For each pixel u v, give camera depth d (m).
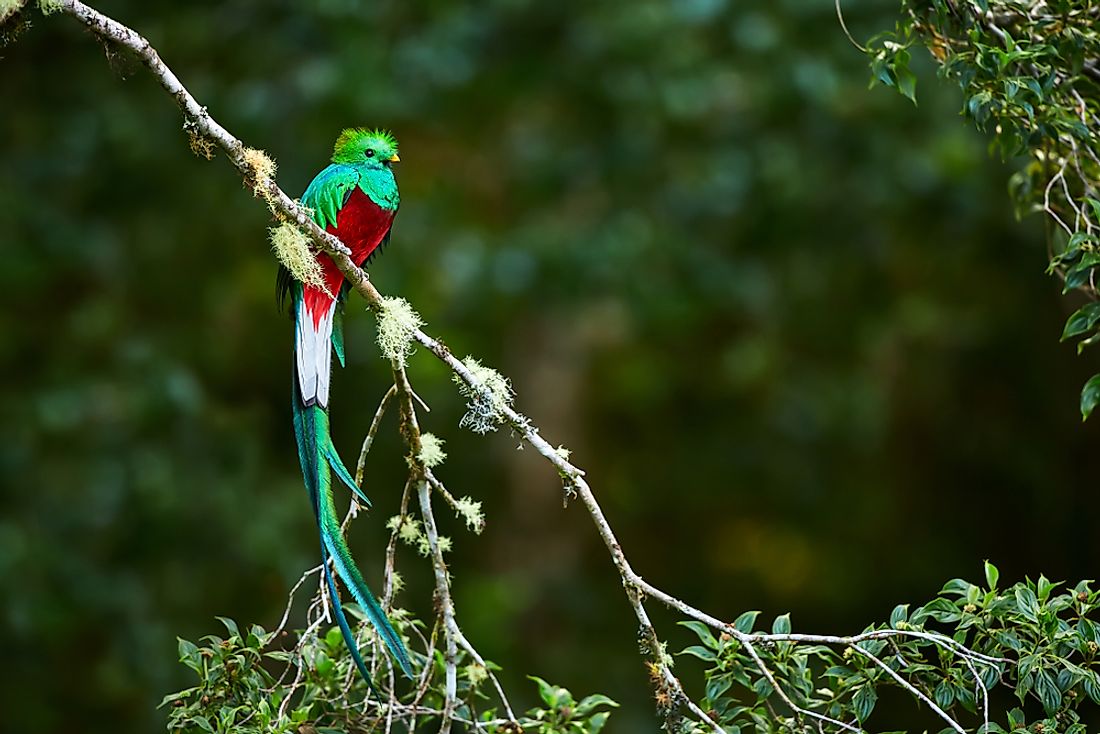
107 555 11.84
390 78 12.84
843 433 15.85
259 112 12.68
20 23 4.89
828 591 16.78
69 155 12.61
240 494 12.20
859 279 15.09
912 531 16.52
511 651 15.12
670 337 16.70
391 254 13.62
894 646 5.15
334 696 5.70
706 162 13.59
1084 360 15.23
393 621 5.80
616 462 17.31
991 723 4.84
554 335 16.69
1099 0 5.71
